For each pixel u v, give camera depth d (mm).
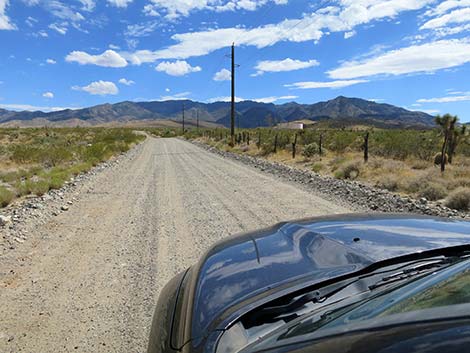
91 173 16766
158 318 2344
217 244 2947
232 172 16609
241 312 1761
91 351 3264
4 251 5949
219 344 1621
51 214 8570
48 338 3488
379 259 2049
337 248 2275
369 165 15602
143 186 12789
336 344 1286
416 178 11375
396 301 1500
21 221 7801
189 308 2025
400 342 1113
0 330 3643
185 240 6445
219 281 2152
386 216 3092
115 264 5348
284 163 21250
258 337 1659
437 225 2777
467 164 16797
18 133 62438
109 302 4160
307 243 2469
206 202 9789
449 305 1246
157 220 7957
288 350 1405
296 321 1682
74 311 3980
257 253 2457
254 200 9891
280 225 3113
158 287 4512
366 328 1306
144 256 5668
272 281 2023
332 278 1922
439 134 23094
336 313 1624
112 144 34844
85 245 6277
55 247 6188
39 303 4180
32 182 12805
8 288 4586
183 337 1849
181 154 29391
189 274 2742
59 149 25141
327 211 8359
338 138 28547
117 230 7219
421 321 1190
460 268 1697
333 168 16891
